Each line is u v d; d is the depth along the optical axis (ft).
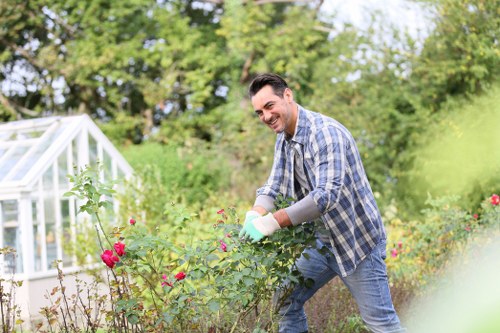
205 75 53.98
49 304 22.29
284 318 12.46
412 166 38.19
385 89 39.34
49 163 24.61
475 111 34.19
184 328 11.79
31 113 55.72
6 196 23.49
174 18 55.16
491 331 8.63
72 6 54.65
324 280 12.26
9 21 54.03
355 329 15.21
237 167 45.34
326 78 42.24
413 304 16.52
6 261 22.79
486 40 34.81
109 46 53.93
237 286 11.56
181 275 11.53
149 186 27.96
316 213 10.63
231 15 53.83
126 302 11.51
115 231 11.96
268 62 51.98
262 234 10.71
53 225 24.38
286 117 11.15
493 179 32.58
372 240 11.43
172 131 54.65
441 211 22.98
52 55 53.11
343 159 10.86
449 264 19.98
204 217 26.21
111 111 55.72
